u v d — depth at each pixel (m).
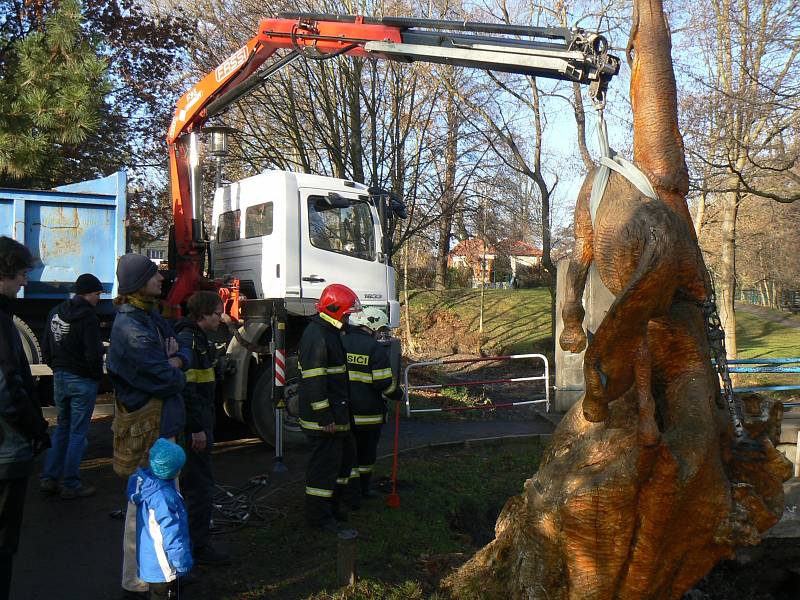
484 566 4.39
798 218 22.50
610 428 3.60
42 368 7.88
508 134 16.62
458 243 30.67
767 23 12.64
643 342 3.34
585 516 3.45
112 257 8.23
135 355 4.40
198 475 4.78
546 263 16.47
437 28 6.58
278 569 4.75
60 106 9.52
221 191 9.74
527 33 5.81
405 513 6.01
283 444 8.32
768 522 3.65
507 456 8.34
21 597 4.28
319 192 8.73
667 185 3.58
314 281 8.59
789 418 8.09
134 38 15.45
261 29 8.23
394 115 16.69
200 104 9.30
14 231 7.74
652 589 3.62
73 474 6.20
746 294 63.81
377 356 6.15
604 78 5.16
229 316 8.35
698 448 3.34
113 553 5.00
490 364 19.02
